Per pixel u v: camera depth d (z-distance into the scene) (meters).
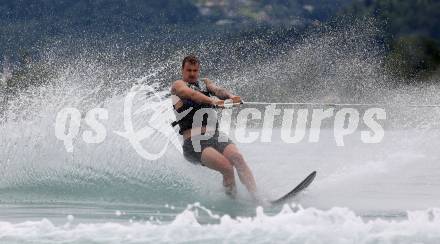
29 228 17.08
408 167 31.47
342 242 15.69
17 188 25.22
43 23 83.06
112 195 24.16
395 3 85.31
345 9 88.69
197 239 15.98
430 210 19.14
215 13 140.88
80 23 91.62
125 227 17.09
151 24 108.81
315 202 23.02
